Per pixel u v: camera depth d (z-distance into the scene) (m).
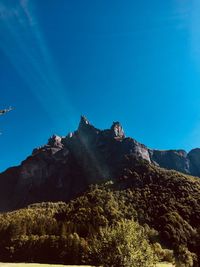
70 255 149.00
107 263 42.03
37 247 159.75
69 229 190.00
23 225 191.62
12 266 98.69
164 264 90.38
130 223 44.59
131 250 41.97
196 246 77.88
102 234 43.91
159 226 196.75
